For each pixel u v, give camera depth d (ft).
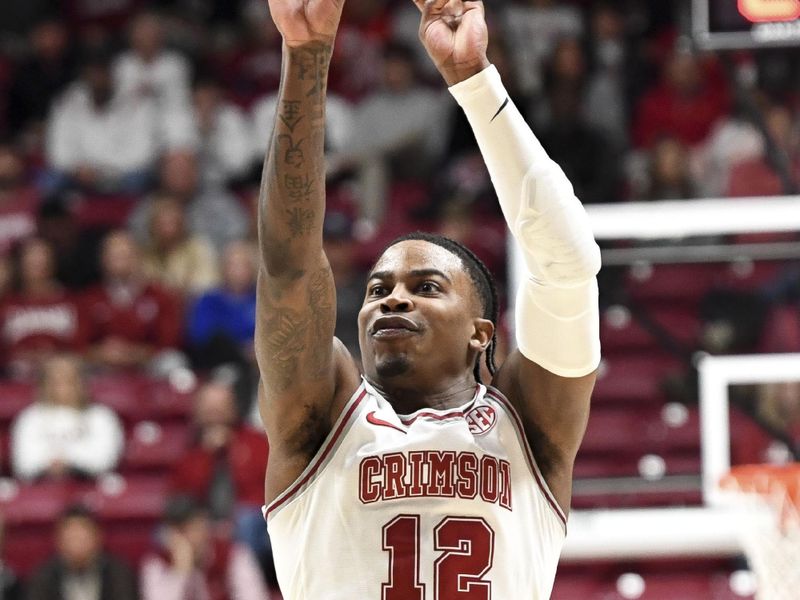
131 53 54.80
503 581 13.66
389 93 50.88
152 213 48.49
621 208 30.30
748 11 28.78
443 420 14.12
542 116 48.34
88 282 48.96
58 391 43.47
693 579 38.19
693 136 49.62
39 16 59.82
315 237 13.52
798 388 30.55
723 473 27.91
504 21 51.08
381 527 13.61
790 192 32.65
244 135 52.65
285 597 14.26
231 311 46.11
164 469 44.50
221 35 57.62
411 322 14.28
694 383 34.53
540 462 14.52
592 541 31.86
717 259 30.66
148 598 37.09
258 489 39.96
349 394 14.28
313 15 13.02
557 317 13.88
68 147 53.26
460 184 49.57
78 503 42.39
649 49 52.49
